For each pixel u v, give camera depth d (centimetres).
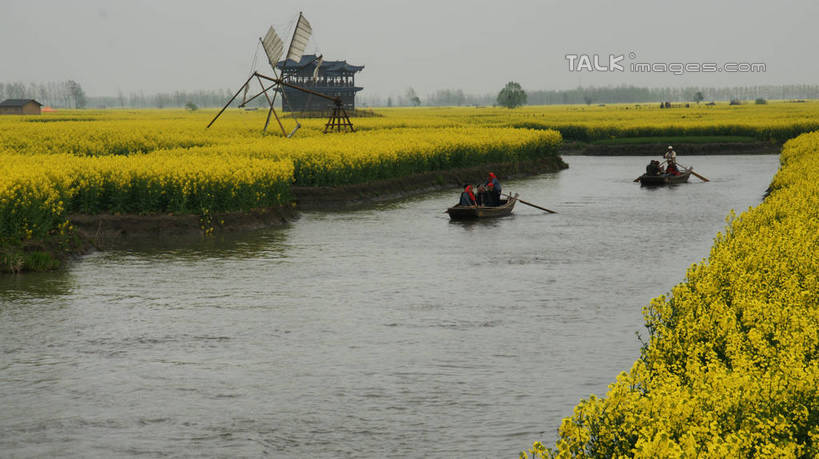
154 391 1576
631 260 3080
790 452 711
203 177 3878
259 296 2458
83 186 3650
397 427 1376
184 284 2644
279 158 5231
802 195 2598
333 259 3138
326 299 2411
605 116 18450
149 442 1327
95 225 3581
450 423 1390
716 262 1548
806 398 866
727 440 710
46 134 7800
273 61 8319
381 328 2061
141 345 1908
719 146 10888
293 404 1495
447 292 2506
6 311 2256
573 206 4994
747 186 6238
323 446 1301
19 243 2947
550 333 1994
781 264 1534
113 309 2283
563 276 2764
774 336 1125
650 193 5797
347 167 5341
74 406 1495
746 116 16662
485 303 2347
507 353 1817
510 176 7556
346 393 1552
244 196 4041
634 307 2283
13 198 2962
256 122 11994
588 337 1952
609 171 8262
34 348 1884
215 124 10938
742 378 862
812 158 4338
